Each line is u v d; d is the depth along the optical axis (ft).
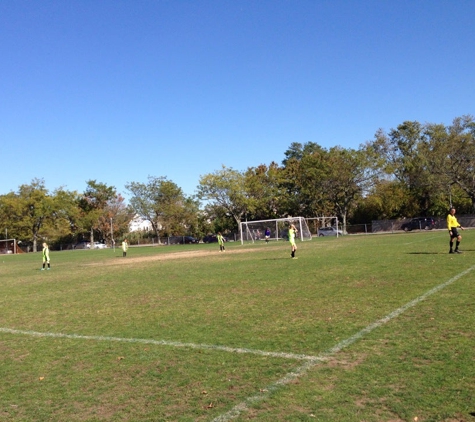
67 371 21.57
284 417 15.06
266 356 21.61
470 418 14.10
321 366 19.67
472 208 209.36
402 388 16.58
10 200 274.57
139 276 64.44
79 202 318.65
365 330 24.81
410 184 215.31
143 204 272.31
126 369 21.24
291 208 228.84
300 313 30.42
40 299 46.57
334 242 132.16
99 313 35.86
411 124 227.40
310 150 315.99
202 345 24.32
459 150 181.88
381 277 44.52
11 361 23.95
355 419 14.55
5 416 16.75
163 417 15.79
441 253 66.08
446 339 21.97
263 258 83.15
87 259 129.49
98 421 15.88
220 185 228.22
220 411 15.92
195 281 52.90
